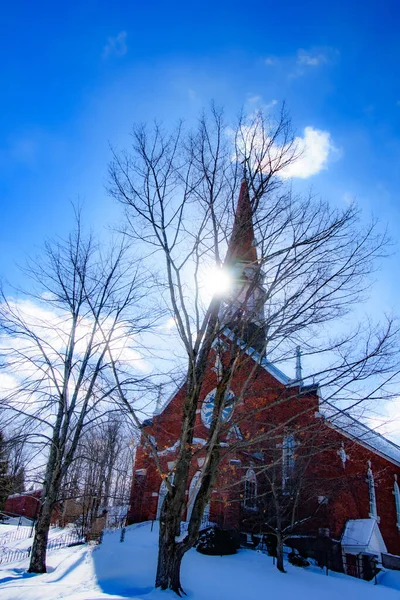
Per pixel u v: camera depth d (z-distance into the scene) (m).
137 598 9.51
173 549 10.83
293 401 22.95
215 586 14.36
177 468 11.47
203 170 13.35
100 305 18.05
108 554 18.44
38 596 11.01
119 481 42.09
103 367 16.36
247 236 13.12
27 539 28.75
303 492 22.77
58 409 17.77
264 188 13.31
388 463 30.92
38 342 17.05
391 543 28.27
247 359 12.76
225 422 12.00
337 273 11.77
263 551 22.69
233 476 22.59
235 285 13.27
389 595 16.89
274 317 12.13
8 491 18.70
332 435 24.67
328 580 17.80
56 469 16.58
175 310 12.48
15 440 16.20
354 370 11.14
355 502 26.98
